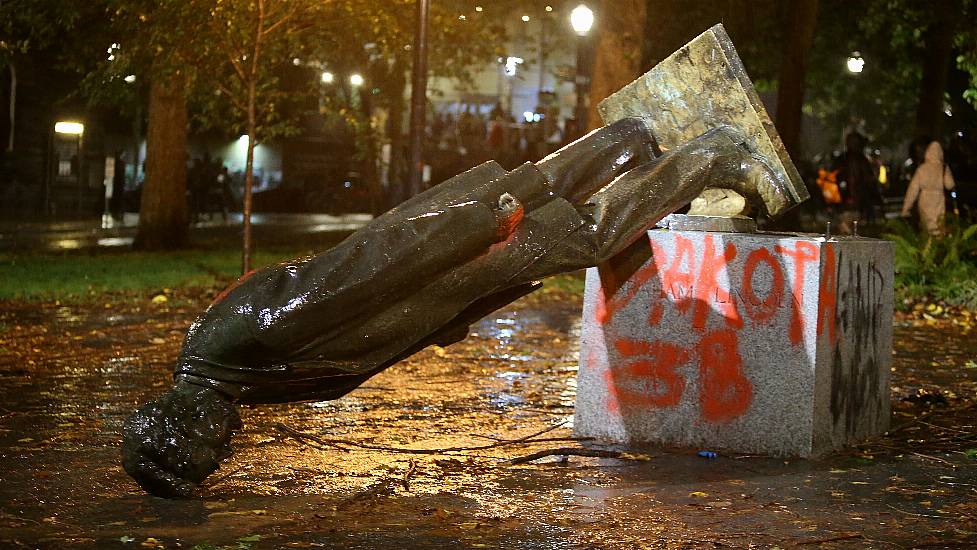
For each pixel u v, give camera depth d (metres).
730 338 6.86
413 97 16.03
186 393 5.61
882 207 32.62
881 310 7.48
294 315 5.46
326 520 5.40
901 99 46.81
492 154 44.41
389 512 5.55
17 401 8.39
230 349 5.55
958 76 37.62
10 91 40.88
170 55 15.92
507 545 5.03
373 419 7.86
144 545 4.98
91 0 18.83
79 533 5.17
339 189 45.25
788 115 27.30
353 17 16.81
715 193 7.27
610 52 19.61
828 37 35.66
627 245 6.49
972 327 13.82
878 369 7.49
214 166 39.16
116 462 6.54
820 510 5.64
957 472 6.46
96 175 45.06
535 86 54.78
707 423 6.94
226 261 20.64
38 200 41.00
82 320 13.27
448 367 10.23
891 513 5.59
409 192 16.16
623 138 6.92
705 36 6.80
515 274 5.97
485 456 6.79
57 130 40.81
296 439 7.17
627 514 5.55
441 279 5.74
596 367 7.25
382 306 5.62
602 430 7.23
